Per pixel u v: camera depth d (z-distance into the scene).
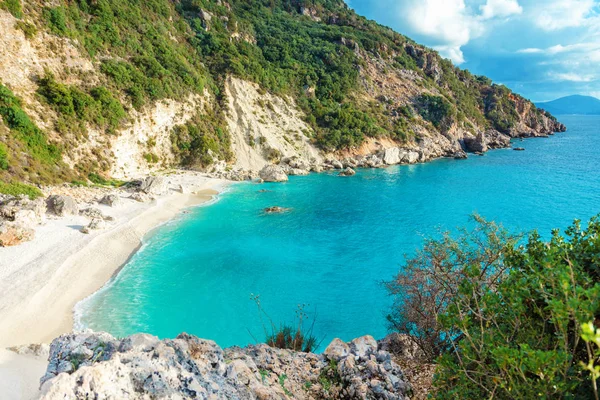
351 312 28.02
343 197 63.59
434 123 123.19
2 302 25.36
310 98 108.31
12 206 36.97
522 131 163.00
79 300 28.00
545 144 139.50
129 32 76.00
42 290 27.66
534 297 7.55
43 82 55.28
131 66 70.50
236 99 91.06
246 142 86.88
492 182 73.94
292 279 33.22
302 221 50.00
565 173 81.31
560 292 6.94
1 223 33.94
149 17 87.00
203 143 75.56
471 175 81.94
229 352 13.51
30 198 41.56
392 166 95.31
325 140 94.44
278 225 48.25
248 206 57.12
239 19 125.19
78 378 6.77
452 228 46.31
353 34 151.50
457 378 8.66
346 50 133.38
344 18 169.25
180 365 8.48
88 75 62.06
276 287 31.75
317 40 136.88
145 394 7.31
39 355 17.86
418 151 105.56
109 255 35.88
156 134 71.25
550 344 7.62
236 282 32.53
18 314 24.58
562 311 5.77
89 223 40.59
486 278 14.77
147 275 33.19
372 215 52.78
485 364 7.89
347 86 119.44
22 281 28.20
